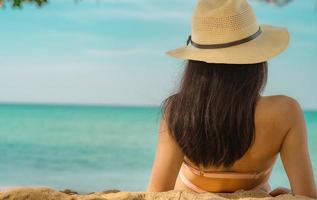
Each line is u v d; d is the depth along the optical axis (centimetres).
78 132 3662
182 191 319
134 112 6028
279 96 339
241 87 328
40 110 6175
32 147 2902
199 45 341
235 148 333
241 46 334
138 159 2495
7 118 4916
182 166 365
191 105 332
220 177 349
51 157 2498
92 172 2056
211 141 332
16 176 1900
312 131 3847
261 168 350
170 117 341
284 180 1695
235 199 308
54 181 1794
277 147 344
